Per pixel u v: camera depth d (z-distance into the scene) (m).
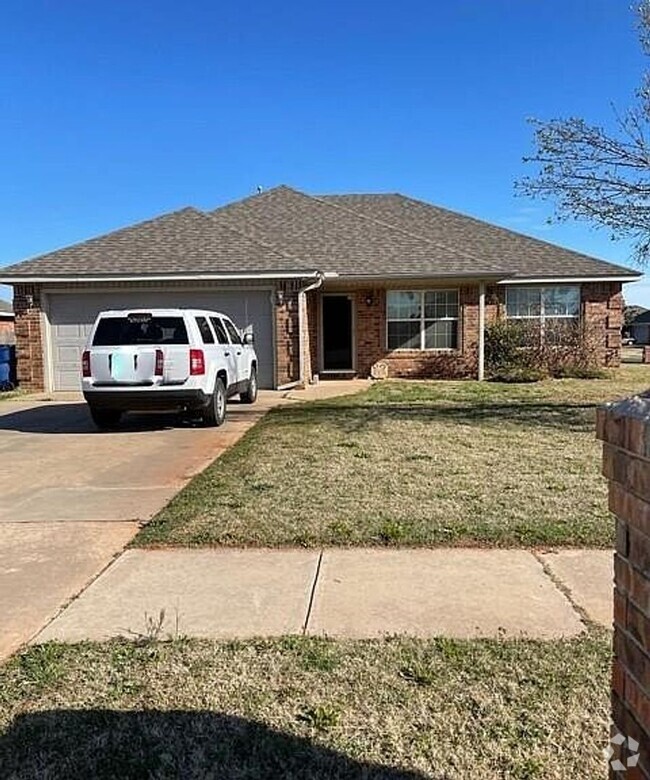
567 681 2.83
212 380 10.23
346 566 4.26
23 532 5.12
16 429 10.51
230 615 3.55
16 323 15.60
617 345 19.30
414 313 18.41
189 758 2.38
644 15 11.02
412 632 3.32
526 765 2.30
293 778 2.28
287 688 2.82
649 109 15.90
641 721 1.61
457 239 20.62
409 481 6.41
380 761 2.35
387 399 13.51
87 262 15.52
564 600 3.69
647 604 1.57
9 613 3.62
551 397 13.56
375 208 22.77
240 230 18.50
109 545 4.78
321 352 18.64
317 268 16.47
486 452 7.85
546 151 11.51
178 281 15.11
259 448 8.28
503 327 18.55
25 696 2.79
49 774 2.31
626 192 11.32
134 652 3.14
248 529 4.98
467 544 4.63
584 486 6.16
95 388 9.81
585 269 18.92
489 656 3.06
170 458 8.05
